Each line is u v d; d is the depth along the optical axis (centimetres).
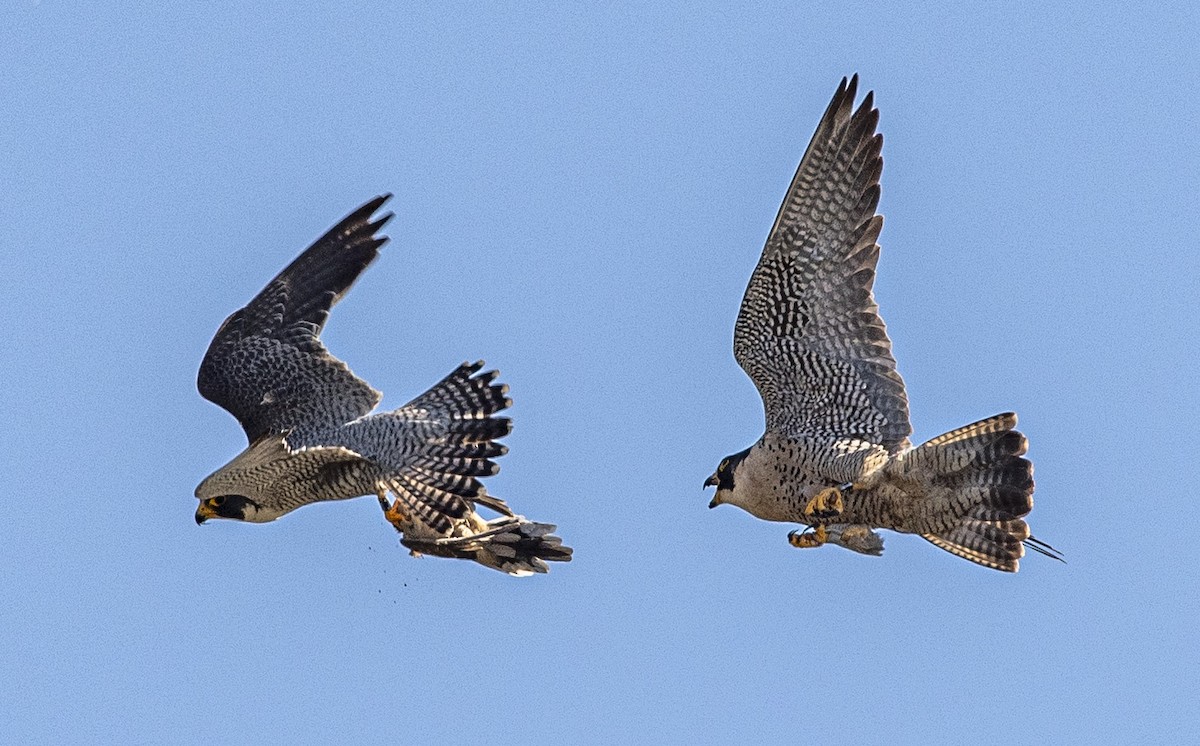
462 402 1529
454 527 1520
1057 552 1462
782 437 1530
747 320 1526
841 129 1498
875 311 1484
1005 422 1405
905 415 1484
